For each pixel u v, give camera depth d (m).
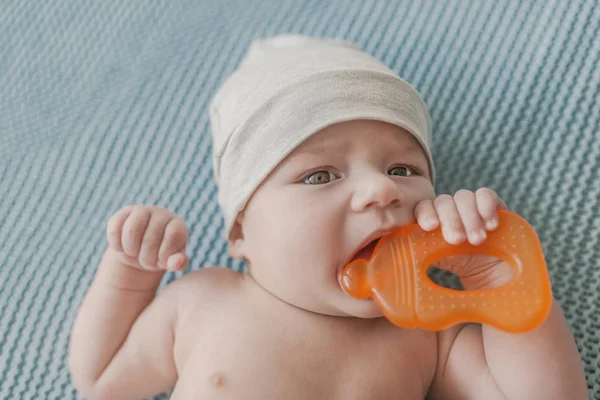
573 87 1.20
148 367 0.98
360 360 0.90
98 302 0.98
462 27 1.29
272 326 0.91
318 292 0.87
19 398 1.09
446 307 0.77
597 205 1.11
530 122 1.19
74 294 1.17
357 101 0.90
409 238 0.82
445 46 1.28
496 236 0.79
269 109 0.92
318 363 0.89
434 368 0.94
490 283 0.83
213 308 0.95
